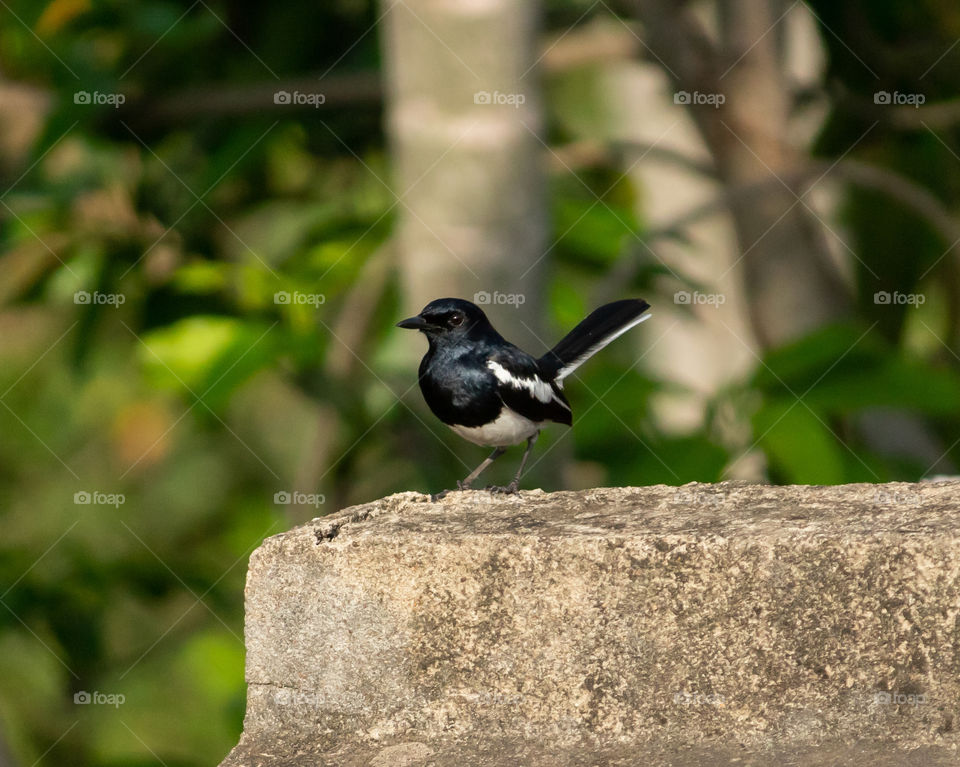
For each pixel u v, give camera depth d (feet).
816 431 31.40
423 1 27.22
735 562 16.56
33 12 36.32
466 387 25.29
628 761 16.51
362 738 17.70
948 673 15.98
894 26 44.68
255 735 18.03
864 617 16.21
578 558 17.02
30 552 39.88
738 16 41.29
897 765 15.60
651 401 35.76
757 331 43.47
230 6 41.83
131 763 40.32
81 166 37.55
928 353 48.62
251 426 49.88
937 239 45.96
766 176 40.50
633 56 41.83
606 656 17.03
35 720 43.98
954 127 45.68
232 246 40.42
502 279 27.91
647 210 55.57
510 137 27.55
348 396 36.81
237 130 39.93
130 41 38.93
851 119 45.60
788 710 16.48
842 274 49.62
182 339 35.35
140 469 48.52
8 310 40.01
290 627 17.93
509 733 17.30
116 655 43.73
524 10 27.50
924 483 19.70
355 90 39.17
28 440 51.19
